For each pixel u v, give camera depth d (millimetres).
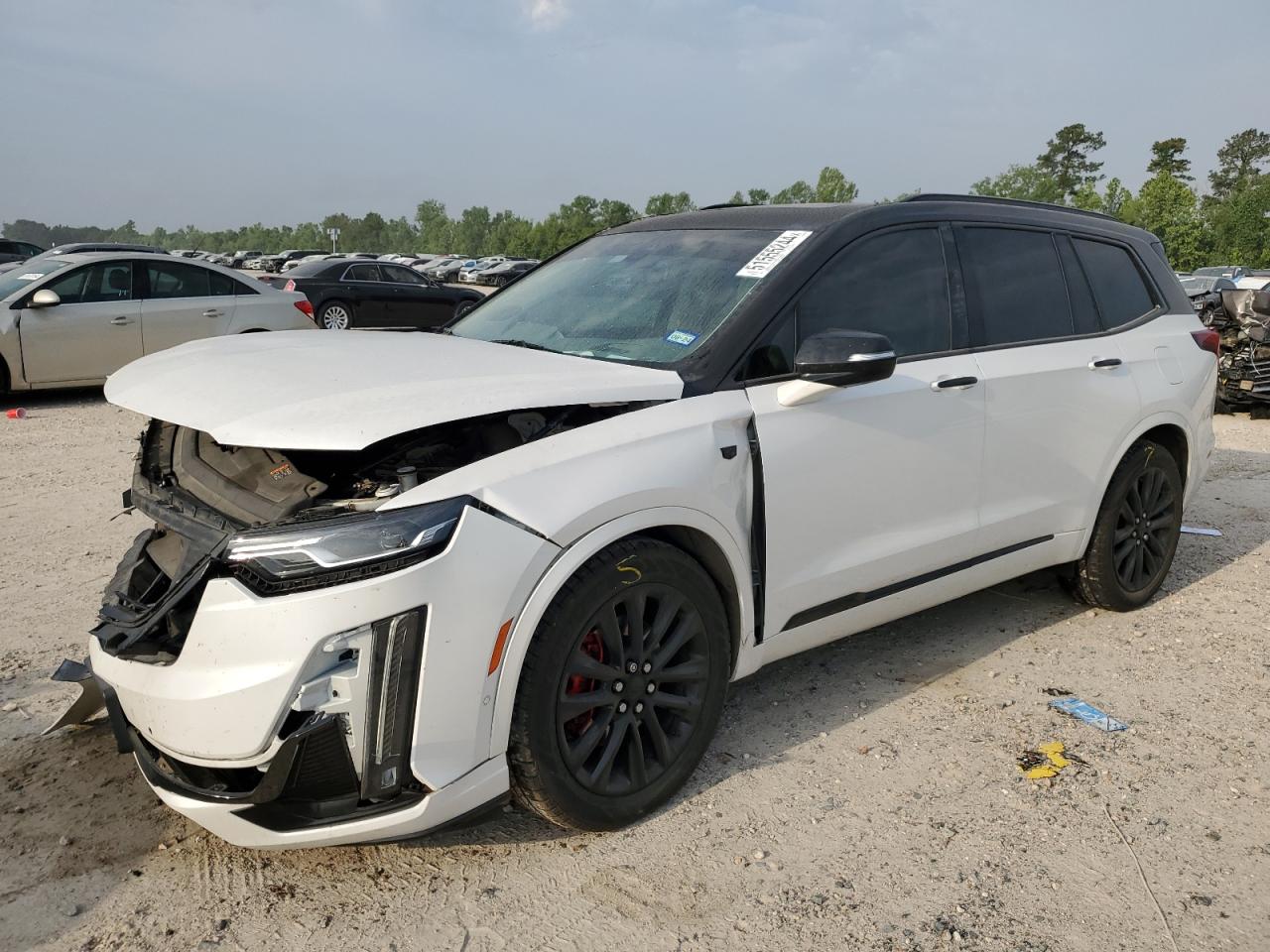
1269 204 77250
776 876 2607
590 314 3420
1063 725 3459
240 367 2787
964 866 2660
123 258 10289
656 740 2834
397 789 2352
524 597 2428
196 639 2283
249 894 2506
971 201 3906
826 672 3883
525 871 2617
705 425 2834
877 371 2814
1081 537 4227
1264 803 2977
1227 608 4633
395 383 2582
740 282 3229
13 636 4070
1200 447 4723
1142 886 2586
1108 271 4418
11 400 10492
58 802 2893
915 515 3479
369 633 2240
